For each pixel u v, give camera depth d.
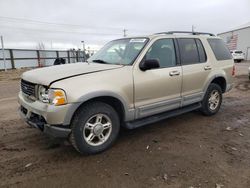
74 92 3.20
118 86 3.62
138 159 3.46
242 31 40.53
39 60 26.61
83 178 2.96
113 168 3.20
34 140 4.11
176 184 2.84
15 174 3.04
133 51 4.14
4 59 22.45
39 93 3.39
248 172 3.11
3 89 10.25
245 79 12.73
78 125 3.36
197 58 5.00
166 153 3.65
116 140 4.14
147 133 4.48
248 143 4.04
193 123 5.07
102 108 3.56
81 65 4.11
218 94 5.63
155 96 4.16
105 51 4.77
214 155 3.58
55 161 3.39
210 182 2.88
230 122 5.16
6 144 3.94
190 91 4.84
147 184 2.84
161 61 4.29
